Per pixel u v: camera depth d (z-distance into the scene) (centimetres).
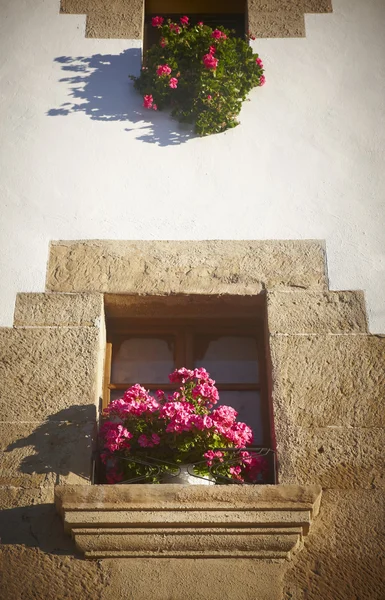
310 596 437
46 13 623
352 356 501
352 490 465
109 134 575
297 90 591
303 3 625
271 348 503
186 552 445
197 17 651
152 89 579
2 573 441
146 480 469
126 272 527
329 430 481
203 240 538
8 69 601
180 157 567
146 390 521
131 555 444
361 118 582
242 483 470
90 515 441
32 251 533
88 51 608
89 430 480
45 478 467
